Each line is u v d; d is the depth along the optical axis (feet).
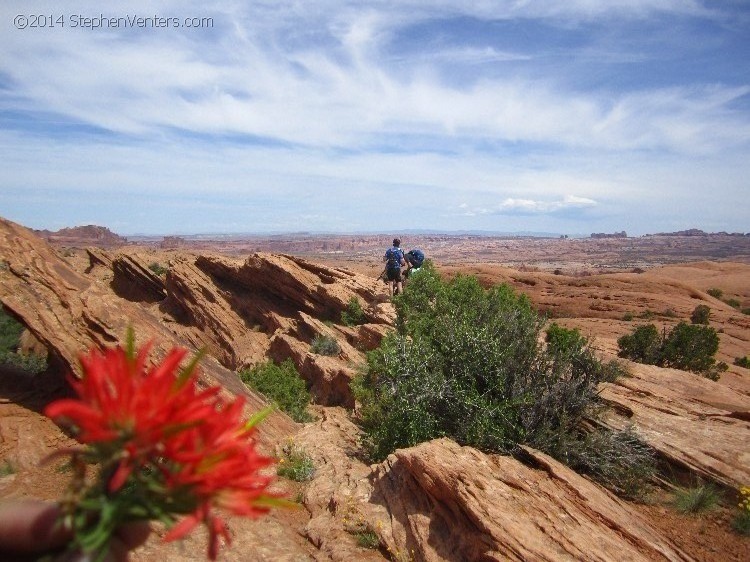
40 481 24.38
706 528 19.38
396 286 73.56
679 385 34.60
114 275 139.13
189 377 2.87
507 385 25.77
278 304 100.01
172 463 2.82
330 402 52.54
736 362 87.10
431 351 28.35
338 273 94.43
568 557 15.61
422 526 19.24
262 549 20.26
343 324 80.94
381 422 29.73
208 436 2.76
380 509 21.94
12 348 38.88
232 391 34.78
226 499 2.67
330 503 23.44
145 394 2.58
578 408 24.95
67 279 34.73
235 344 96.27
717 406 30.66
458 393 25.53
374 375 41.63
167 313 113.50
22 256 34.78
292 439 32.94
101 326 32.35
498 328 28.91
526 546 15.88
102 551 2.66
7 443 27.04
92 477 16.87
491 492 18.49
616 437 23.75
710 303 178.60
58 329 31.71
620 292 177.27
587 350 27.37
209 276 111.65
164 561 18.56
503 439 24.03
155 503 2.68
